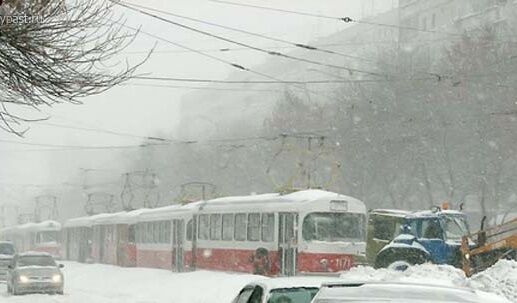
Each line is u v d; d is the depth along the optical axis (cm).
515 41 5722
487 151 5319
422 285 695
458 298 655
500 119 5212
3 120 1495
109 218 5922
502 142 5234
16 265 3644
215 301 3167
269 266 3519
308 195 3428
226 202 3966
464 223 3117
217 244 3969
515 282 2208
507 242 2902
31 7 1332
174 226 4519
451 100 5500
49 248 7381
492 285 2247
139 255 5125
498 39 5994
